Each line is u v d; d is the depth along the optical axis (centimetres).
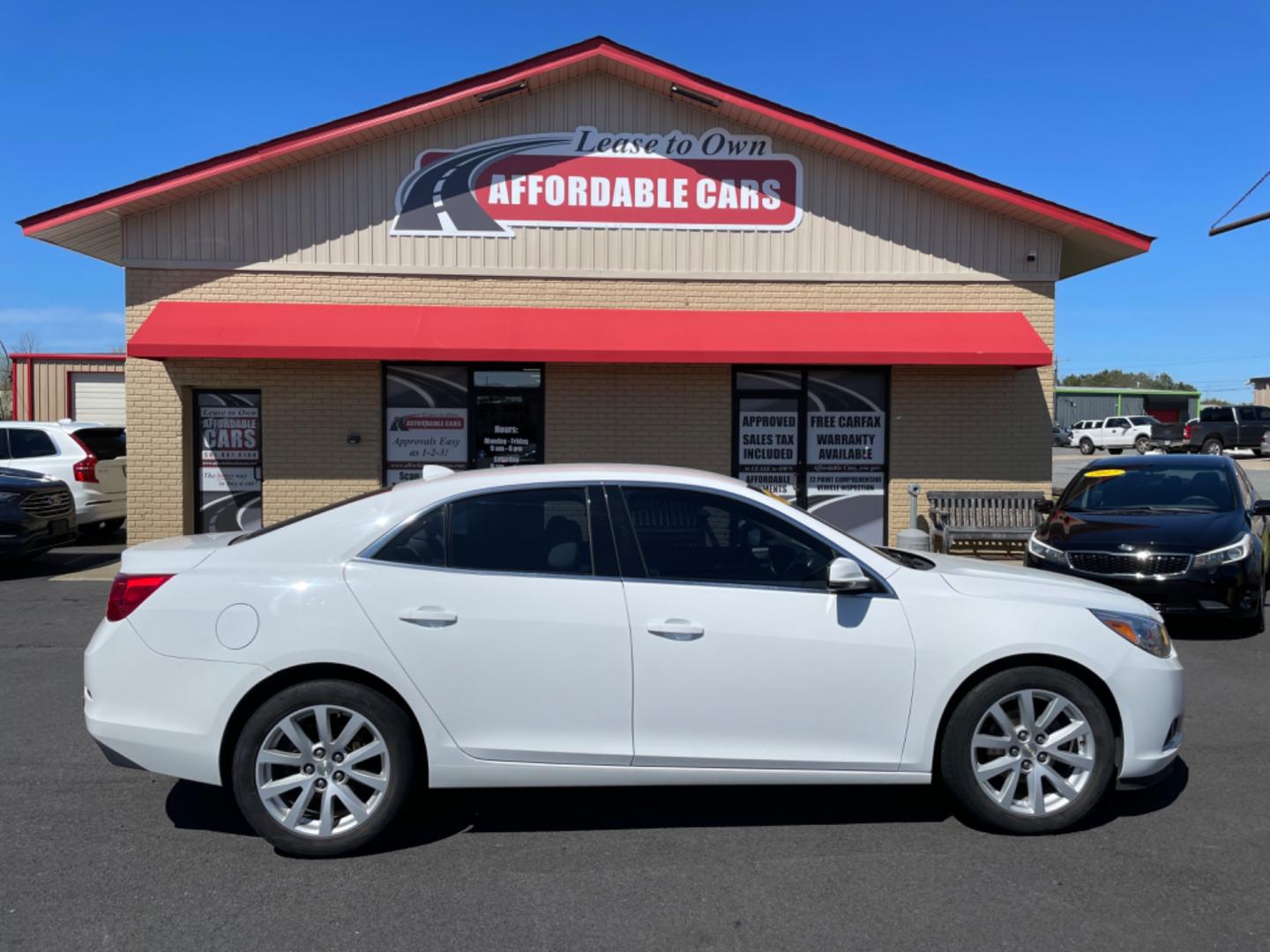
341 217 1170
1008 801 407
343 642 383
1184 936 330
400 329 1120
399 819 398
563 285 1195
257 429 1188
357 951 321
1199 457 952
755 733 399
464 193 1182
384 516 407
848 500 1229
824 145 1189
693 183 1202
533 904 354
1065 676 405
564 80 1184
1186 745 536
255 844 407
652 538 412
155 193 1107
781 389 1216
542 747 392
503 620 391
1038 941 327
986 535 1152
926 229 1217
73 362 2506
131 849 401
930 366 1219
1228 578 758
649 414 1201
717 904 354
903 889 364
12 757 513
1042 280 1219
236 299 1161
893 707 402
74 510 1183
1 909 348
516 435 1200
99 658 392
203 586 391
